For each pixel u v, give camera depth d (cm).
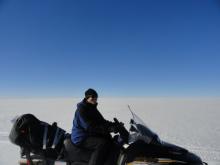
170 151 470
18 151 820
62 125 1414
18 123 491
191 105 2650
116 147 490
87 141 486
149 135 488
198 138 1068
